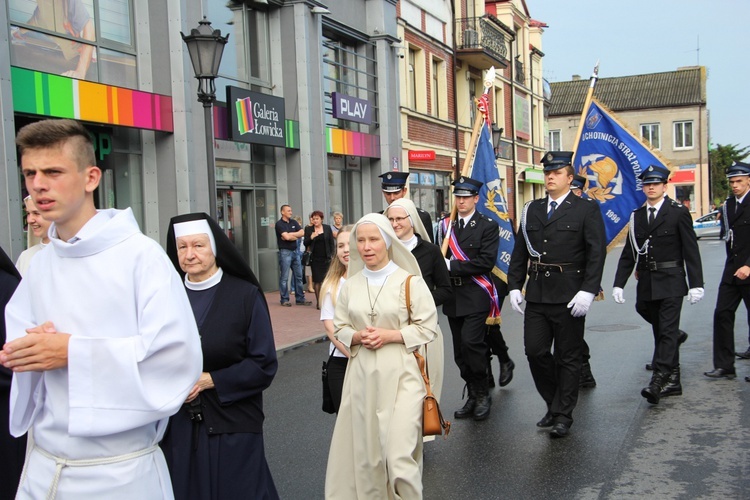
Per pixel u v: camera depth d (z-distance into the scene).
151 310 2.42
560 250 6.32
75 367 2.31
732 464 5.36
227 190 16.09
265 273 17.64
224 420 3.49
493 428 6.50
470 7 29.80
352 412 4.43
